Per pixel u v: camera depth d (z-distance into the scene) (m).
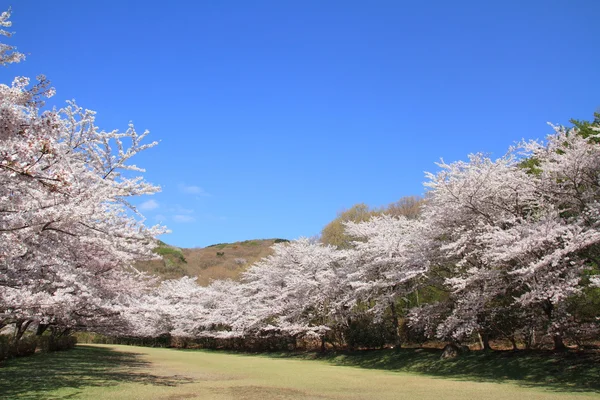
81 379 11.12
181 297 27.38
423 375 13.83
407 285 17.67
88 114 9.84
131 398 8.32
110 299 13.03
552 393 9.03
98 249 10.73
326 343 27.62
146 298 14.81
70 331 22.83
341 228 36.25
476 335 17.97
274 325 27.67
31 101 5.42
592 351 12.48
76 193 7.73
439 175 13.69
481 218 13.65
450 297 15.58
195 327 33.47
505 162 13.43
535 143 13.10
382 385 10.98
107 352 23.83
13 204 6.27
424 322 16.12
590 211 11.05
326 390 10.05
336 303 21.34
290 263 26.88
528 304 12.24
